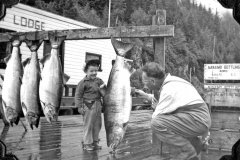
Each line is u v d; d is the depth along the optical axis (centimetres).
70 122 663
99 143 421
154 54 332
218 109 365
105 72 1162
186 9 4094
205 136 315
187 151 266
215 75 372
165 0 3988
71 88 1047
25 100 348
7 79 365
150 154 336
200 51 3578
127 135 496
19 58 369
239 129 342
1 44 716
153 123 272
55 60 335
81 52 1028
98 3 2811
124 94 317
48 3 2120
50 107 333
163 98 269
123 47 318
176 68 3431
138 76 1466
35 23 845
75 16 2305
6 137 445
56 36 333
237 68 356
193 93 269
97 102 374
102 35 346
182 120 262
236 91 360
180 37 3750
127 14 3111
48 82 332
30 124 353
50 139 440
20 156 322
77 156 329
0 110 541
